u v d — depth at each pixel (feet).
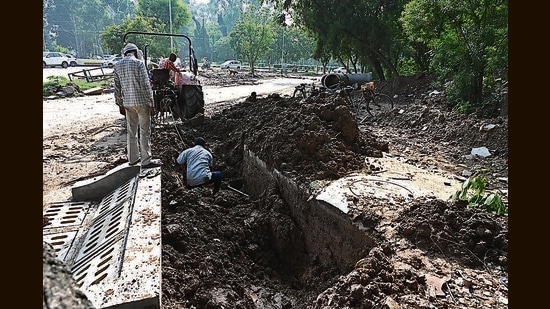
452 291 10.32
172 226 15.08
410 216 13.62
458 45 36.35
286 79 112.98
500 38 32.19
